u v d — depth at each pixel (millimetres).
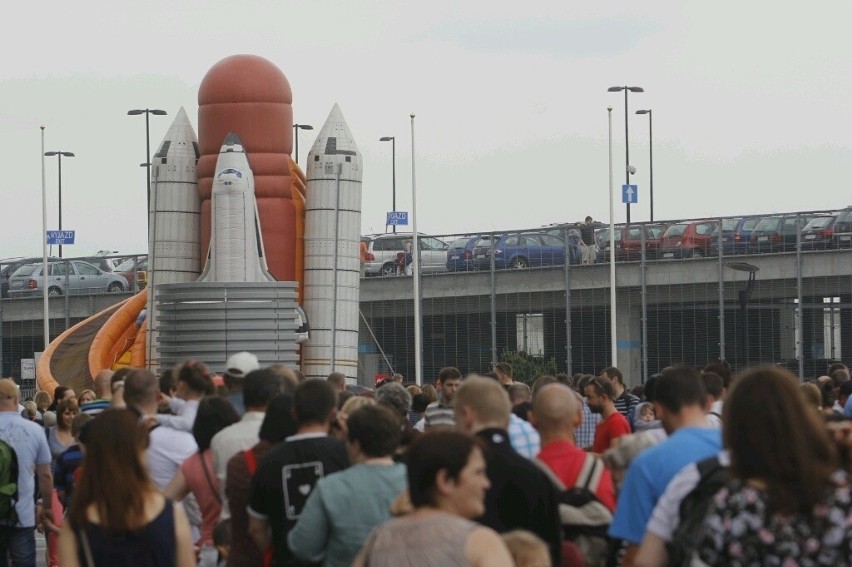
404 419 16406
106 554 10250
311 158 55688
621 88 76688
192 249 55594
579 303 71062
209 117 54062
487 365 73312
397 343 75500
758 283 68000
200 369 16453
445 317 74125
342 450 12555
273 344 51375
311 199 55500
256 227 52875
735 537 8359
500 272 72500
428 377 74625
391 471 11570
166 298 51562
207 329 50844
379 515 11438
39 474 19438
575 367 71750
